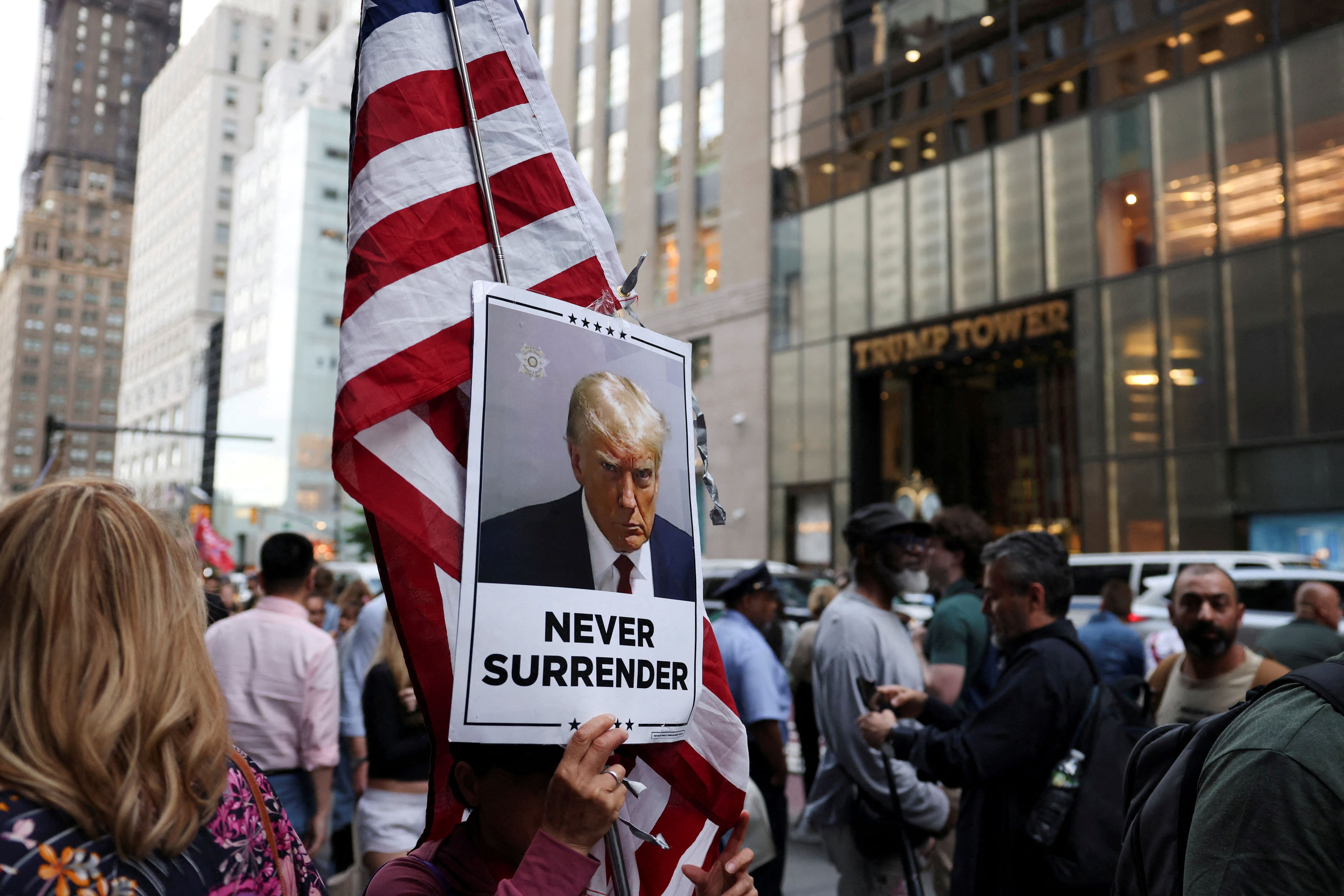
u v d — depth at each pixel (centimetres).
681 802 168
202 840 126
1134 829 172
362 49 174
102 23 18688
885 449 2500
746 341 2716
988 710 290
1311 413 1662
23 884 109
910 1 2381
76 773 115
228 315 8925
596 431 165
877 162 2434
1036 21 2114
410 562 150
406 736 434
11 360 16712
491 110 182
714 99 2898
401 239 162
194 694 129
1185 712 356
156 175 12669
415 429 154
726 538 2709
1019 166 2130
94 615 123
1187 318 1836
